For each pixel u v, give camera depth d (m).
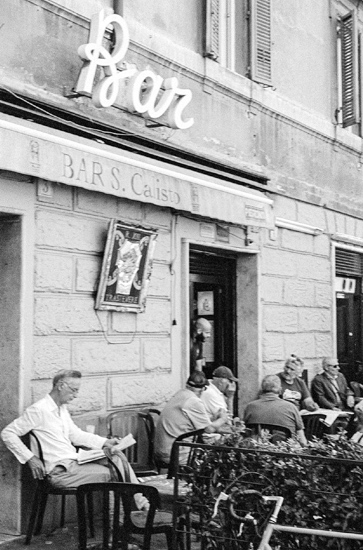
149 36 8.84
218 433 7.21
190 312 9.86
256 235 10.55
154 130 8.84
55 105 7.25
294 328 11.40
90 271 7.79
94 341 7.84
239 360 10.61
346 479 4.82
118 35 7.86
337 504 4.80
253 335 10.52
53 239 7.38
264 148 10.97
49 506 7.12
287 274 11.28
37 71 7.36
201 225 9.48
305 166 12.02
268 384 8.34
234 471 5.14
